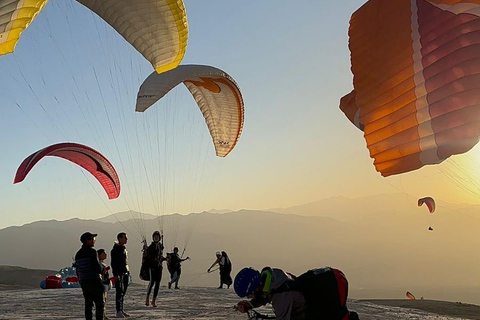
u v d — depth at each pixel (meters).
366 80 8.27
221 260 27.08
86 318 11.54
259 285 5.57
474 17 6.78
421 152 7.21
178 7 13.90
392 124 7.73
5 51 9.66
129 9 13.71
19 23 9.52
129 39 14.52
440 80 6.93
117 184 18.73
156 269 17.11
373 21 8.34
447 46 6.91
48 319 14.42
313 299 5.55
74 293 24.11
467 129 6.54
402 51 7.64
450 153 6.76
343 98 9.41
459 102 6.64
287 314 5.50
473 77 6.52
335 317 5.55
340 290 5.59
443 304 24.16
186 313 15.47
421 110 7.20
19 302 19.89
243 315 14.97
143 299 20.09
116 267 14.22
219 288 26.98
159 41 14.70
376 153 8.06
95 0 13.57
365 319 15.76
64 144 16.06
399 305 23.77
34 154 15.83
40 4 9.72
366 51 8.34
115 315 14.84
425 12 7.45
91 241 11.60
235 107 22.28
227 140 23.61
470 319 18.88
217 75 19.86
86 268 11.48
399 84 7.62
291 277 5.78
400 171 7.60
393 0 8.04
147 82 19.33
